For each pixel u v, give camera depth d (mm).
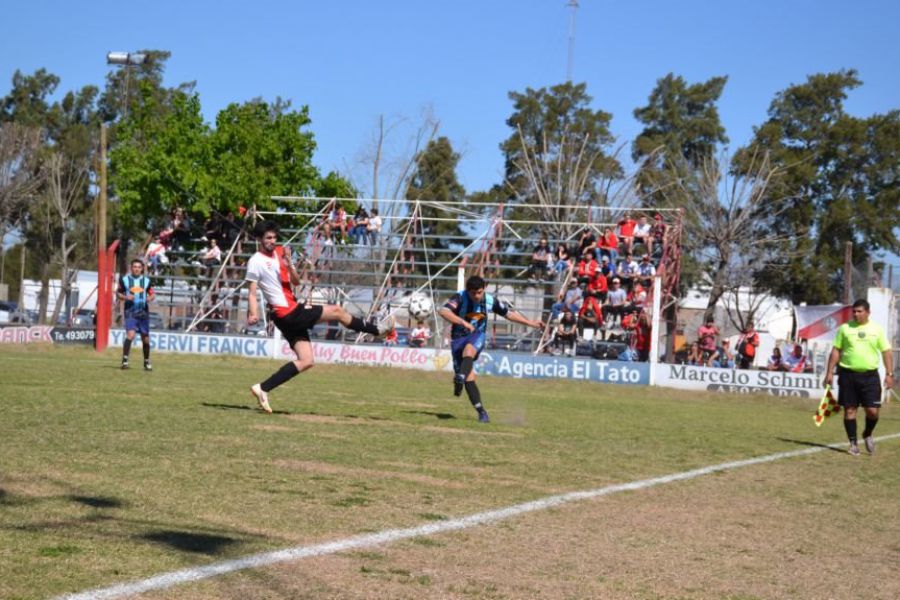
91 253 63469
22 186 56750
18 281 76938
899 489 9086
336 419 11922
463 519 6242
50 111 68625
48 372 17438
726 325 58031
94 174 64562
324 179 41875
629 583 5020
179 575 4543
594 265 31703
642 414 17297
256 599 4273
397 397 17297
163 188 37562
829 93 56750
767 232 55375
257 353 30141
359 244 35750
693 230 52500
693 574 5305
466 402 17094
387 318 33406
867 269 27953
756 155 54750
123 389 14414
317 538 5469
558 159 58469
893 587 5320
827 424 18062
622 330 31250
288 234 37938
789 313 44031
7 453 7605
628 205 54344
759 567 5578
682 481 8578
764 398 26047
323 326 33344
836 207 54219
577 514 6707
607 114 62969
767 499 7969
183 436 9242
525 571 5105
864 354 12125
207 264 34531
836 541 6469
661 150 59312
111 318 31047
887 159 55312
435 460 8789
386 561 5090
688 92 63469
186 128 38562
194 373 20469
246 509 6098
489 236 34750
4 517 5465
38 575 4402
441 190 64812
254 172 37469
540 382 26969
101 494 6242
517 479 8008
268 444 9062
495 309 12852
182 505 6086
